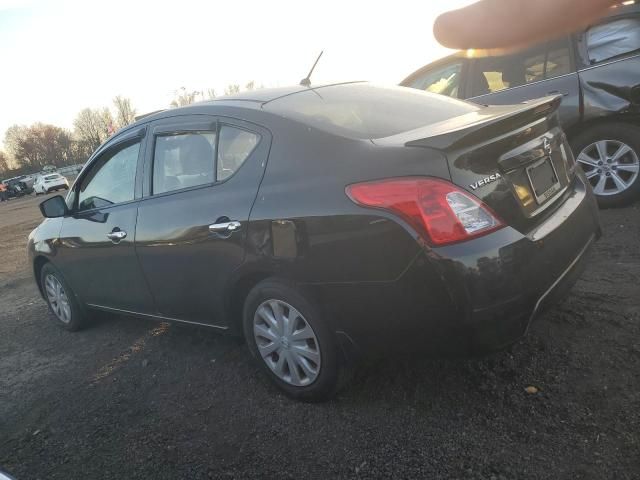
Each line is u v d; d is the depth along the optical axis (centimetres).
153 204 337
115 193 378
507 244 223
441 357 238
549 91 498
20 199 3769
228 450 256
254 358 303
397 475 221
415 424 250
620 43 465
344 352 258
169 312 350
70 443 286
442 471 219
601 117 477
